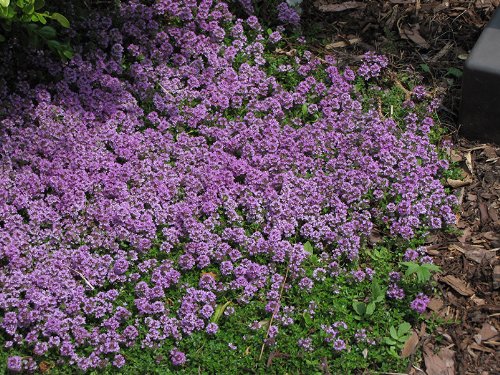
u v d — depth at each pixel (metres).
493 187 0.81
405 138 0.84
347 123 0.85
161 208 0.77
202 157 0.82
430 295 0.73
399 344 0.69
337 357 0.68
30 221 0.76
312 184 0.79
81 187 0.79
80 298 0.71
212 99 0.87
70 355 0.68
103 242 0.75
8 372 0.68
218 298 0.72
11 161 0.81
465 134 0.86
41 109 0.84
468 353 0.69
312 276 0.73
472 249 0.76
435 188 0.80
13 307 0.71
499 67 0.79
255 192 0.79
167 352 0.69
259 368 0.68
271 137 0.83
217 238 0.75
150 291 0.71
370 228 0.76
